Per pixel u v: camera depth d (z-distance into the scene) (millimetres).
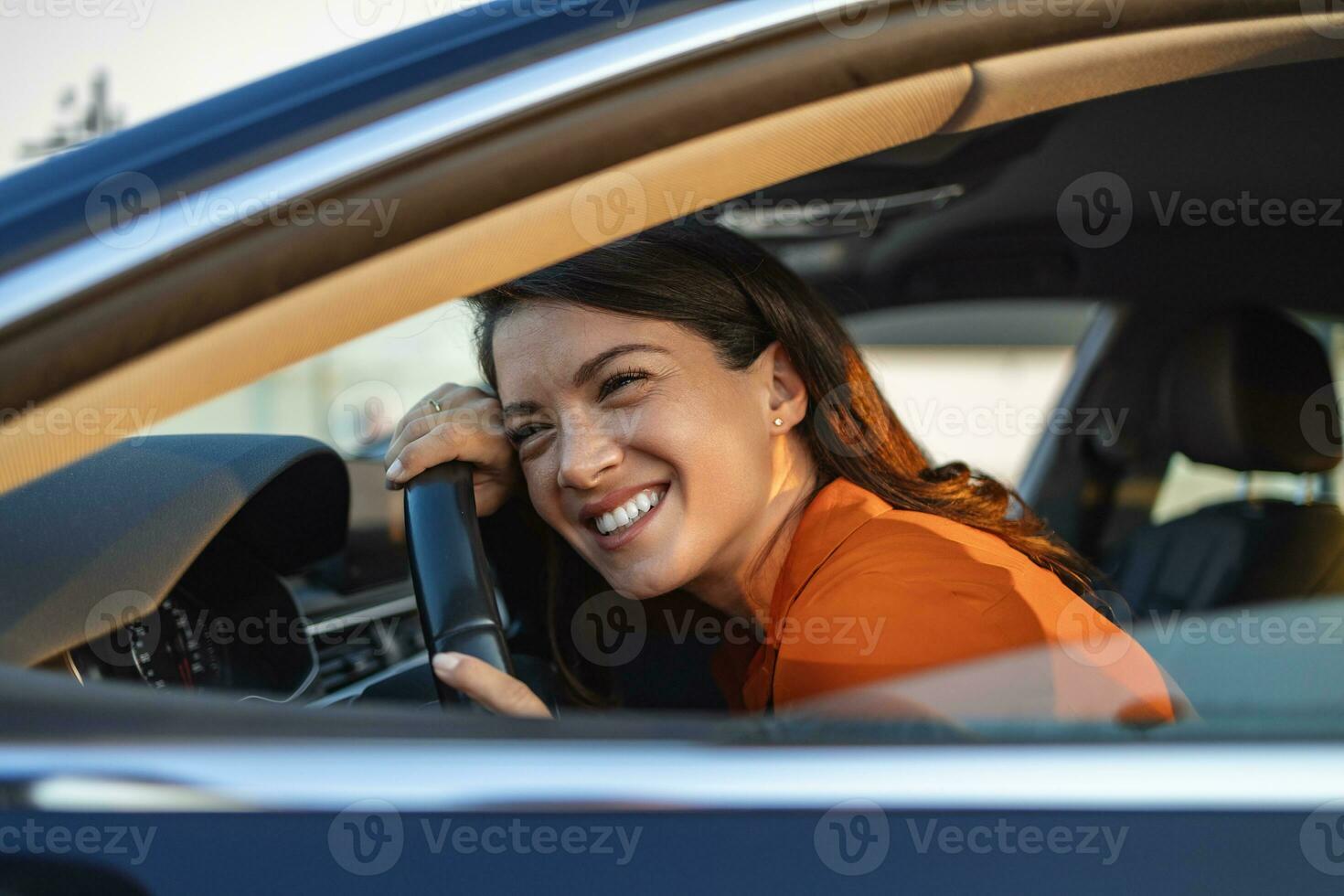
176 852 642
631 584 1091
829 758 668
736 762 664
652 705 1312
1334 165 2020
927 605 919
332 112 720
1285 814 647
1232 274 2338
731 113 759
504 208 721
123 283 670
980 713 779
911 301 2686
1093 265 2518
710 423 1071
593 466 1046
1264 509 2162
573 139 730
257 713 687
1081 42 855
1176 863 634
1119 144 2037
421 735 678
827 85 785
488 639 940
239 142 712
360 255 698
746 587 1210
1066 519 2650
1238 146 2004
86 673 911
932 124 848
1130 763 667
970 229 2441
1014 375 2744
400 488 1096
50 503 892
